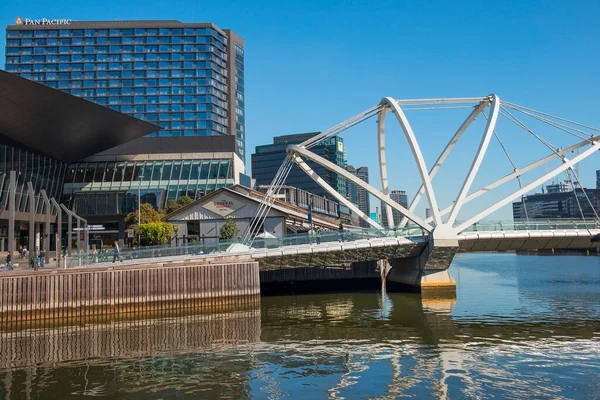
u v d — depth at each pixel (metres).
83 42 152.75
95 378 20.95
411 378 20.52
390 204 49.16
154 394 18.83
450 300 46.00
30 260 40.38
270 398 18.28
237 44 175.25
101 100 149.88
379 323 33.78
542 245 51.22
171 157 87.88
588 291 51.50
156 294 38.56
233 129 165.00
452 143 57.12
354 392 18.83
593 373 21.12
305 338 28.94
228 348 26.41
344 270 59.41
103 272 37.28
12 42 151.75
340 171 50.75
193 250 43.44
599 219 52.75
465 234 48.75
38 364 23.42
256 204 63.00
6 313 34.53
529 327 31.86
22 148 72.00
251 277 41.69
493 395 18.30
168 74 152.75
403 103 52.94
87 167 86.31
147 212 68.88
